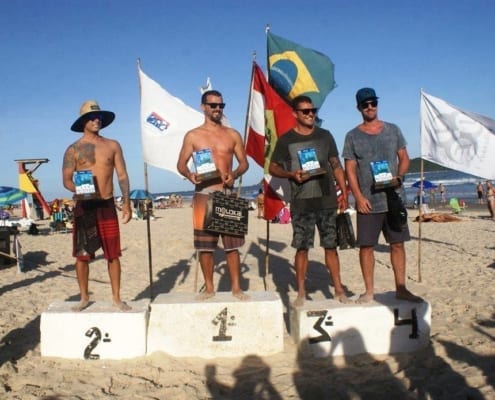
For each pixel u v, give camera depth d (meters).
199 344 4.57
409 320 4.63
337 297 4.90
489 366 4.12
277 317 4.61
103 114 4.88
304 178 4.60
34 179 24.36
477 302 6.41
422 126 7.47
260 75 6.26
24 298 7.39
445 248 12.02
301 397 3.73
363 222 4.71
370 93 4.60
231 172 4.86
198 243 4.70
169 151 6.16
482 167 6.99
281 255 11.39
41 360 4.55
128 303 4.93
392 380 3.99
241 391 3.88
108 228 4.72
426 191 36.91
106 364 4.46
